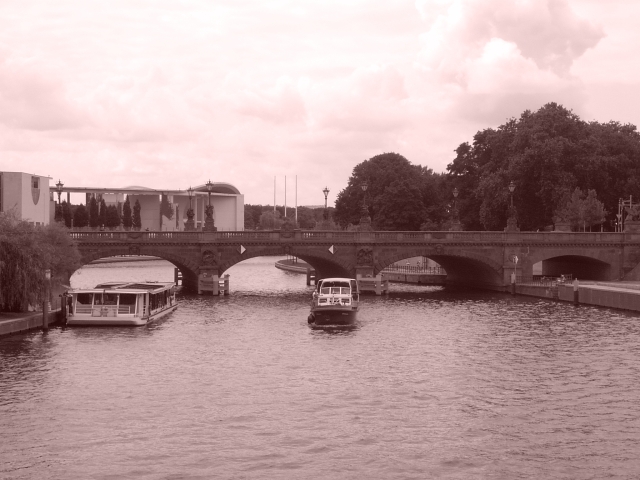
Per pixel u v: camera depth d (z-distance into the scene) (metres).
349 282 103.56
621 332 92.19
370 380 69.88
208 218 131.62
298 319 103.62
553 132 163.88
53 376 70.31
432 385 68.19
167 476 48.56
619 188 167.75
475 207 186.50
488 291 141.75
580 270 151.38
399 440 54.62
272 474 48.97
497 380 69.75
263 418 59.06
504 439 54.91
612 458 51.66
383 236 135.62
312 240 134.00
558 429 56.88
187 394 65.06
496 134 180.38
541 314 107.94
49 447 53.03
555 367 74.38
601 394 65.31
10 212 94.69
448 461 51.09
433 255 140.62
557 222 145.75
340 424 57.78
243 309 113.81
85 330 92.50
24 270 90.69
